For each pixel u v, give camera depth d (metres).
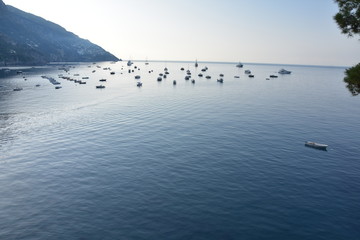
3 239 27.53
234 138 61.66
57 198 35.50
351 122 79.25
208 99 120.00
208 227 29.64
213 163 47.19
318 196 36.44
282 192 37.41
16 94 131.00
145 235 28.19
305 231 29.17
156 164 46.56
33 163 46.91
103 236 28.02
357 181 40.94
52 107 98.69
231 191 37.50
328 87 190.12
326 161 48.84
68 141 58.81
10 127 70.69
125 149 53.84
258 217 31.56
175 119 80.00
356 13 22.11
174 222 30.41
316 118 84.06
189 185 39.16
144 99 118.56
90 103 107.62
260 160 48.84
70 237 27.84
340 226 30.05
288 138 62.44
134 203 34.25
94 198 35.47
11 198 35.50
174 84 186.75
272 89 167.12
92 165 46.06
